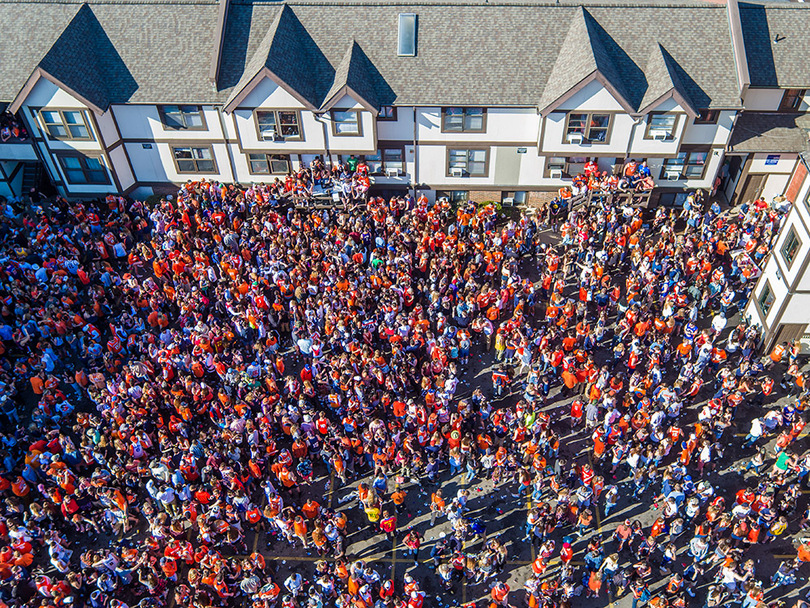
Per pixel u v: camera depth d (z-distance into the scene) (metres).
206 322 37.22
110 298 39.41
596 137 42.50
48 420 32.91
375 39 43.72
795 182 34.75
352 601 25.52
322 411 33.00
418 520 30.53
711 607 26.64
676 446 32.41
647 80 41.97
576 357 33.56
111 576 26.92
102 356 35.91
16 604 26.83
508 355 35.62
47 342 35.25
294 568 29.12
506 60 42.84
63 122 43.50
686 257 38.97
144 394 32.28
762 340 36.12
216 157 46.22
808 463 29.52
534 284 40.94
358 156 45.25
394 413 31.28
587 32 41.72
